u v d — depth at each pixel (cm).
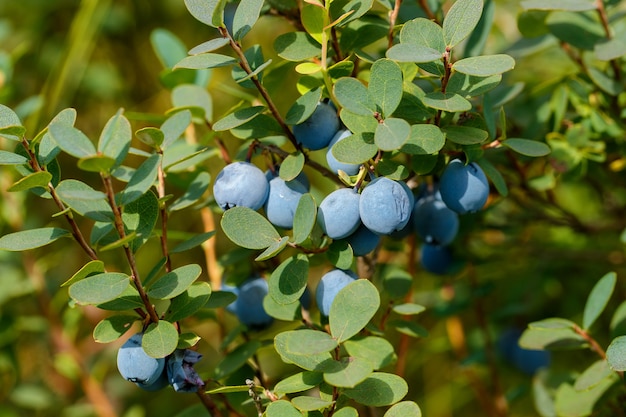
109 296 29
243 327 33
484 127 31
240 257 33
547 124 36
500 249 40
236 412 33
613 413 35
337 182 31
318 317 35
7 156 29
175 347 29
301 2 33
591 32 35
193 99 35
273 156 31
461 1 29
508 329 40
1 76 40
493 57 29
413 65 31
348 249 30
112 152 29
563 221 39
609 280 32
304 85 32
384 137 28
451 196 31
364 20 32
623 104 36
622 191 40
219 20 29
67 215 29
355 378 28
